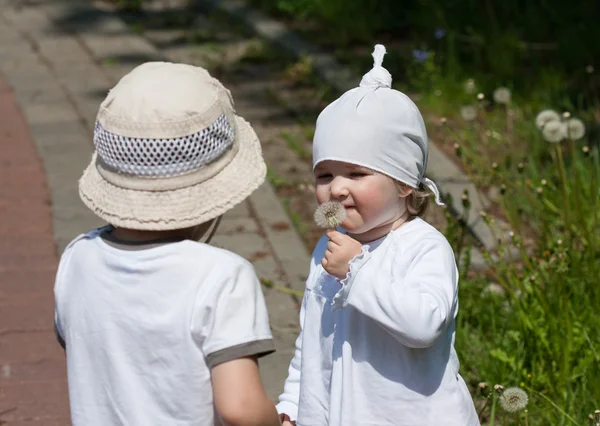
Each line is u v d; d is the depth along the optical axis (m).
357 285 2.96
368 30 11.35
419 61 9.91
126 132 2.71
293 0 12.22
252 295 2.73
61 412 5.00
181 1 13.89
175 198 2.75
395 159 3.16
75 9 13.31
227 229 7.02
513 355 4.98
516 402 3.94
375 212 3.17
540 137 7.79
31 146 8.66
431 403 3.12
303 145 8.70
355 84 9.71
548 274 5.45
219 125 2.78
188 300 2.70
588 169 6.88
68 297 2.91
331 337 3.21
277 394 5.04
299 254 6.63
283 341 5.56
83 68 10.95
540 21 10.67
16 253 6.73
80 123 9.26
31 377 5.30
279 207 7.37
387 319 2.91
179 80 2.79
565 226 5.86
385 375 3.11
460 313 5.35
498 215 6.85
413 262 3.12
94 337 2.81
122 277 2.78
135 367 2.75
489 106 9.03
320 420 3.25
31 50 11.63
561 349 4.87
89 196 2.84
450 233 5.64
